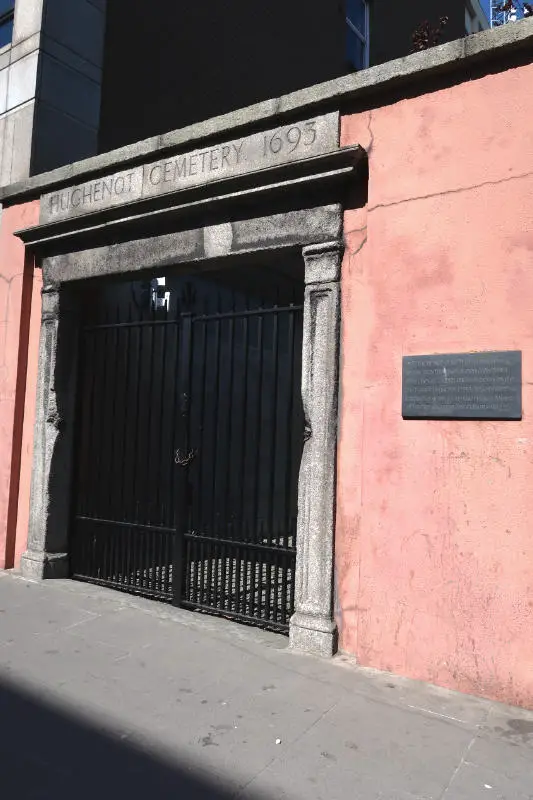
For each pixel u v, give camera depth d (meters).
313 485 3.99
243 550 4.57
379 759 2.73
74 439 5.67
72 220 5.33
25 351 5.87
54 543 5.53
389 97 3.81
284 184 4.14
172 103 7.43
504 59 3.42
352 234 3.99
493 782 2.57
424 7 12.12
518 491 3.22
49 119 6.02
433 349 3.52
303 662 3.71
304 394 4.08
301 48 9.52
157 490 5.14
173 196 4.67
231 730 2.97
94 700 3.28
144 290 6.47
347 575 3.85
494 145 3.42
